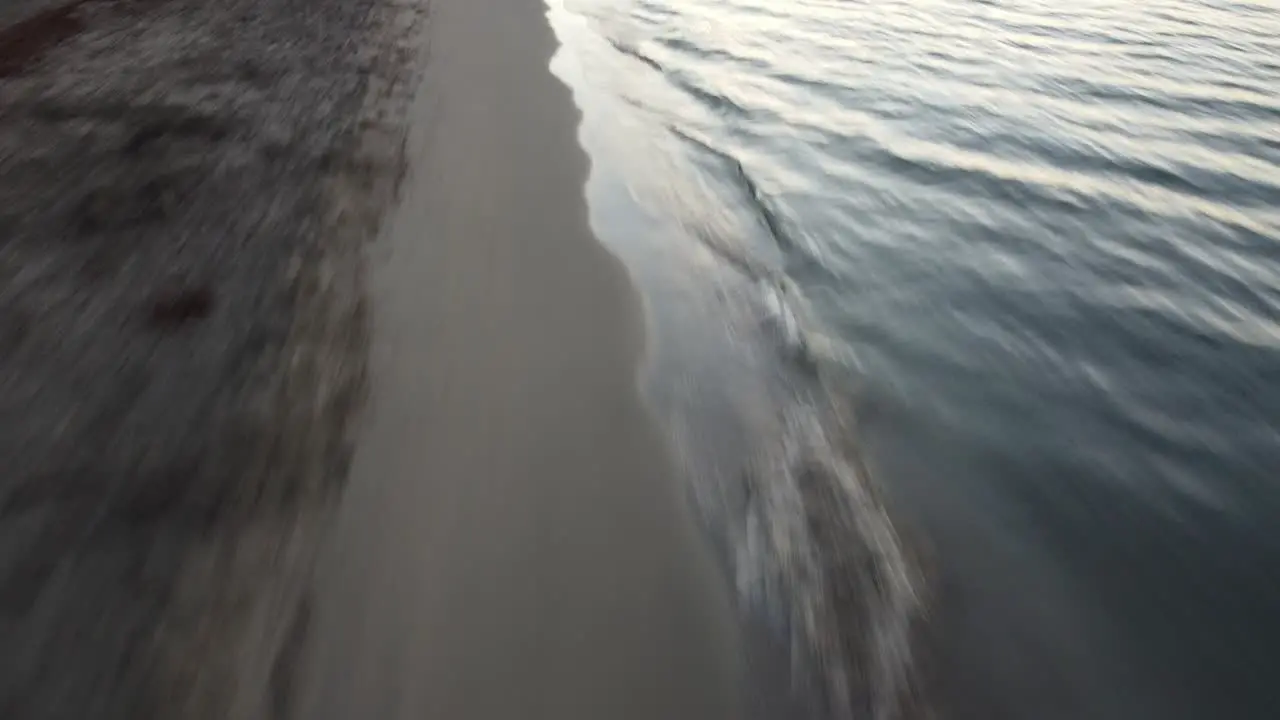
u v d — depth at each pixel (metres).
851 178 9.34
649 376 5.75
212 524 4.21
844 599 4.09
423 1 16.94
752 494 4.75
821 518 4.62
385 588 3.88
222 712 3.27
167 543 4.09
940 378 6.01
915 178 9.30
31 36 13.82
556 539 4.26
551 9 17.22
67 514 4.25
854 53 14.09
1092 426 5.52
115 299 6.34
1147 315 6.76
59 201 8.00
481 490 4.56
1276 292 7.08
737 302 6.91
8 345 5.77
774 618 3.92
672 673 3.58
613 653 3.65
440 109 10.79
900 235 8.07
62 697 3.31
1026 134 10.50
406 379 5.46
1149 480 5.04
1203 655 3.91
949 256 7.68
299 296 6.40
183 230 7.41
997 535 4.61
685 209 8.64
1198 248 7.77
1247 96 11.89
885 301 6.99
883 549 4.45
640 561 4.16
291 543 4.11
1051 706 3.63
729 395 5.68
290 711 3.29
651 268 7.35
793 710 3.47
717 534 4.41
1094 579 4.35
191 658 3.50
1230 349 6.32
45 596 3.78
